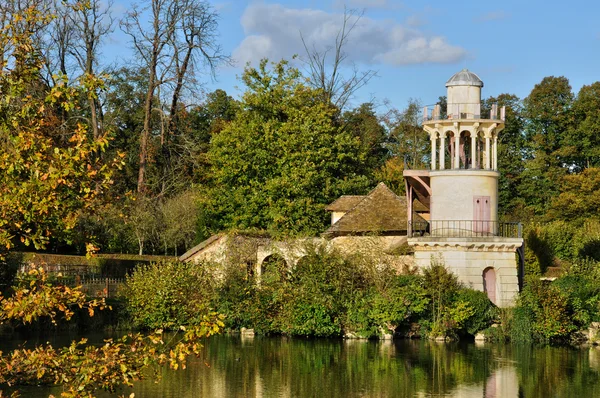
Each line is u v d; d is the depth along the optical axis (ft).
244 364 125.90
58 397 94.17
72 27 237.66
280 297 158.10
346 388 109.09
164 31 257.55
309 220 220.43
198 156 262.06
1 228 54.39
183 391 105.19
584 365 127.95
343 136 240.73
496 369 124.16
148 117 257.34
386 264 159.02
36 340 137.59
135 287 159.02
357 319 153.99
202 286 161.68
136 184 273.33
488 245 165.27
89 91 56.95
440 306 154.71
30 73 56.54
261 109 239.30
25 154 54.19
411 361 130.11
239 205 225.76
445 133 175.22
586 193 280.10
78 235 58.23
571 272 171.83
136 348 57.31
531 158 321.11
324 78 281.74
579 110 310.86
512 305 163.94
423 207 200.64
